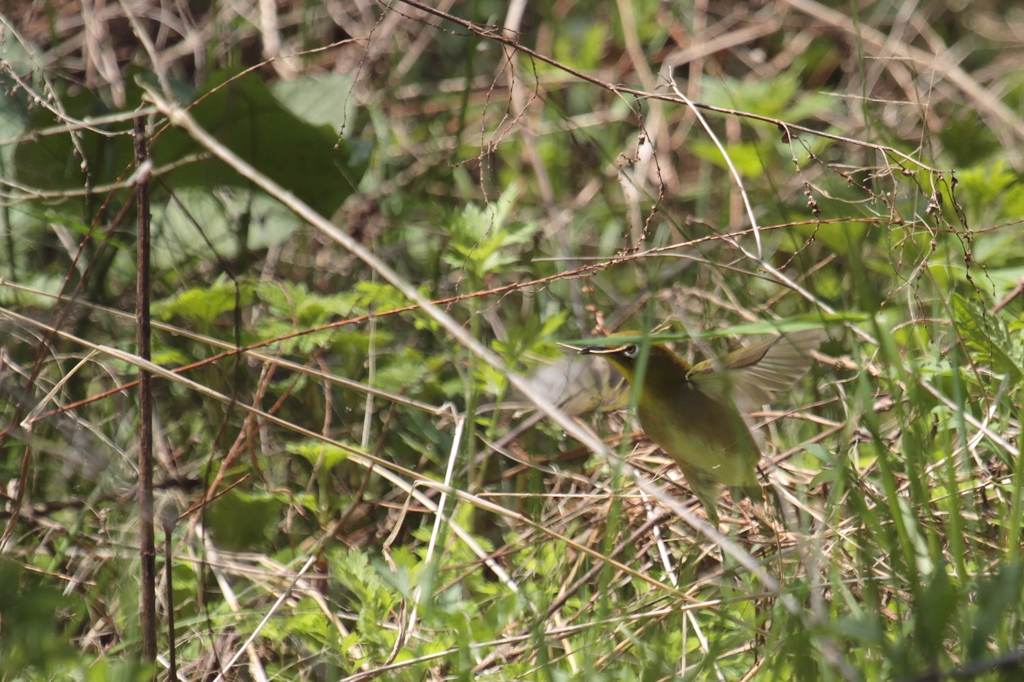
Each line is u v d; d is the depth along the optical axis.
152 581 5.40
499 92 11.17
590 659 4.96
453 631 5.59
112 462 6.51
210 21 10.96
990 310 7.41
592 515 7.15
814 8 12.26
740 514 6.85
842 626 4.07
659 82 11.00
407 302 7.29
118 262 8.79
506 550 6.53
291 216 9.03
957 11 13.26
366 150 9.28
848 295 8.35
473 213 7.38
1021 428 5.15
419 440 8.00
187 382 5.80
